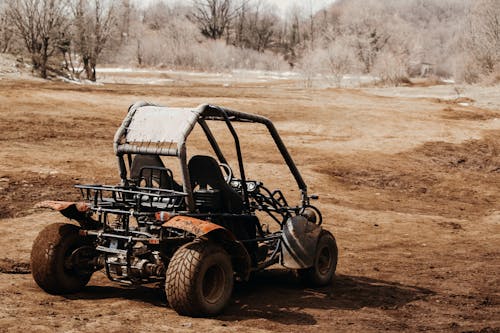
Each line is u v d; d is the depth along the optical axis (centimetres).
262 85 5838
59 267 742
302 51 10962
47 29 4069
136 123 744
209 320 668
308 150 2302
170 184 745
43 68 3925
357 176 2064
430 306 814
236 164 1969
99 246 724
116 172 1681
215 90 3778
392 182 2052
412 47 9075
